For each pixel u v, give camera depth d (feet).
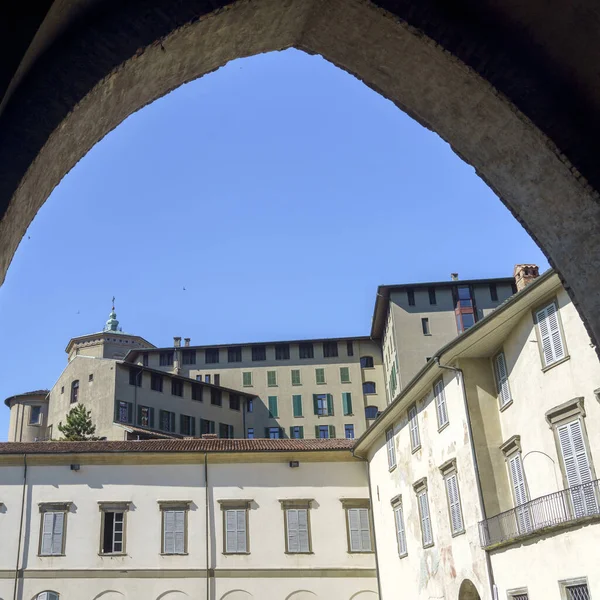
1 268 14.83
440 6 18.69
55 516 119.65
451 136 21.29
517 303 78.59
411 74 20.01
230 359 258.78
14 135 14.25
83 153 16.99
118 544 119.34
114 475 122.72
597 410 68.49
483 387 88.38
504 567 76.38
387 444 116.47
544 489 75.66
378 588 119.24
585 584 61.26
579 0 17.34
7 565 116.16
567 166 19.06
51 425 243.19
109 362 221.25
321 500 124.36
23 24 13.37
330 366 257.75
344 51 20.03
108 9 15.56
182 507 122.01
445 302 217.56
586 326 20.75
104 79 15.33
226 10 16.63
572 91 19.33
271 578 119.44
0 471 121.08
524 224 21.66
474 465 84.33
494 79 18.92
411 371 209.46
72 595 115.85
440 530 93.76
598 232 19.35
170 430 226.17
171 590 117.50
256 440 136.46
